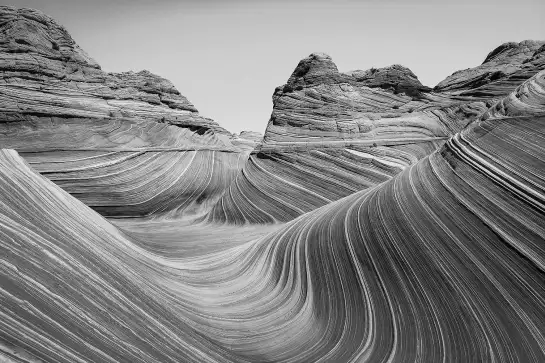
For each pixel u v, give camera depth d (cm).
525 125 930
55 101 2381
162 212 2409
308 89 2716
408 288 830
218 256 1327
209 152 2877
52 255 494
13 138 2169
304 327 852
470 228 828
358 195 1331
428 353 698
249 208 2188
